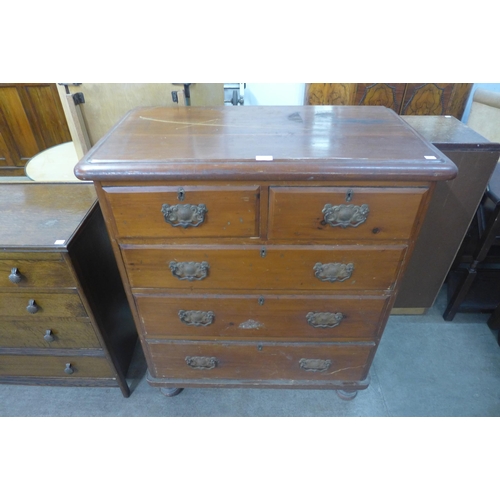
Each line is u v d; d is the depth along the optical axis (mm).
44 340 1179
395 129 968
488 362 1513
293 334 1105
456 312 1673
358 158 778
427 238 1420
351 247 892
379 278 956
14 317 1111
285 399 1376
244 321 1071
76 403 1360
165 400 1371
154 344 1150
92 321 1118
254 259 917
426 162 768
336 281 959
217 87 1453
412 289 1606
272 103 2770
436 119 1416
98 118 1390
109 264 1220
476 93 1989
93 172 760
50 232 982
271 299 1012
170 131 956
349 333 1098
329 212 813
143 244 894
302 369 1216
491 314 1680
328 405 1356
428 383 1431
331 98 2223
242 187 789
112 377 1307
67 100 1312
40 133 2814
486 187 1287
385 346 1576
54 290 1035
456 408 1345
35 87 2633
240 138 901
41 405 1353
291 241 878
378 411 1337
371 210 819
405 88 2137
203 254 908
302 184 787
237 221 840
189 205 812
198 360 1191
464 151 1194
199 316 1052
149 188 794
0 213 1066
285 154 799
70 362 1252
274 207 814
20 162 2906
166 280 970
